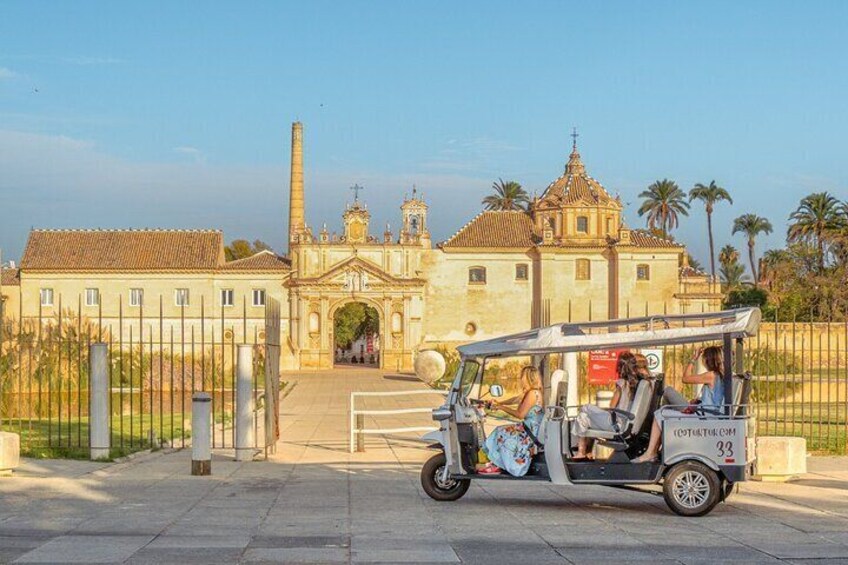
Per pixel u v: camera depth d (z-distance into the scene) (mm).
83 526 13766
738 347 16703
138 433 31297
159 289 96938
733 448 15078
